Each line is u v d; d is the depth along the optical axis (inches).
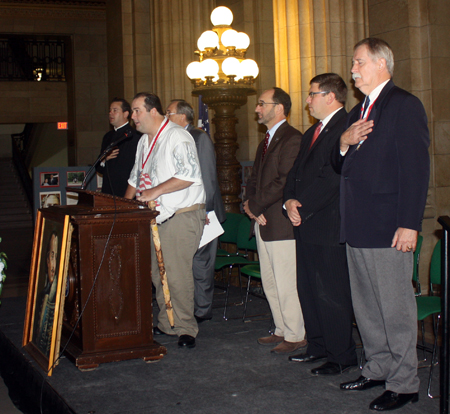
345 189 103.7
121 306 125.3
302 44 173.5
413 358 100.3
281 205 131.2
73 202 242.5
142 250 127.1
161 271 127.5
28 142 637.9
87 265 121.1
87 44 437.4
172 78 260.1
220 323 164.7
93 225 121.0
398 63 189.9
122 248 125.0
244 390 109.0
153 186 138.6
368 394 105.6
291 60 176.6
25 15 422.9
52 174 239.0
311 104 120.7
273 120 136.3
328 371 116.6
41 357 123.9
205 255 161.0
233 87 208.1
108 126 443.2
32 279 139.3
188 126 163.3
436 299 122.0
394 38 190.5
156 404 102.5
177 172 134.0
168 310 128.1
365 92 103.5
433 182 190.9
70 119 462.9
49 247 131.8
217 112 219.0
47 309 127.2
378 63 100.7
